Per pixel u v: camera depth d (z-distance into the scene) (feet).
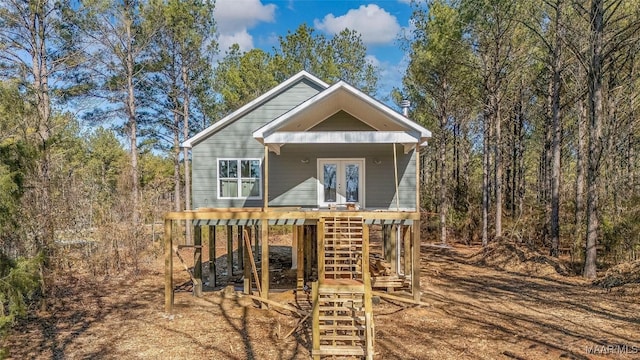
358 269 34.42
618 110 58.65
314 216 33.19
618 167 66.44
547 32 56.13
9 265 22.49
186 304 35.42
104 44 63.10
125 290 41.09
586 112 59.77
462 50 64.28
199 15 68.44
